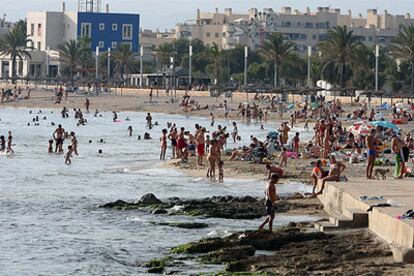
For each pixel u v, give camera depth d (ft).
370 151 318.45
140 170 418.51
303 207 283.18
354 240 212.23
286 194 313.94
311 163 401.08
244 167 402.52
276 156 440.45
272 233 223.92
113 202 300.81
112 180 378.94
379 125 493.36
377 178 316.40
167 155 506.07
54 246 232.32
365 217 230.89
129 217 274.57
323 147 444.14
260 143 443.73
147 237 242.58
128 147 565.53
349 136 475.72
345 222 231.09
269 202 231.71
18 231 254.88
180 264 200.64
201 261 201.46
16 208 297.74
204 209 281.54
